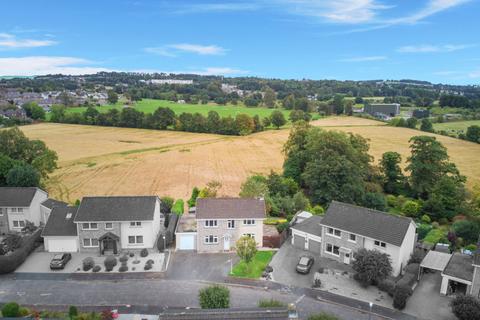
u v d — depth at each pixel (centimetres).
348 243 4591
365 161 7925
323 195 6800
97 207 4941
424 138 7488
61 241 4875
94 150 11938
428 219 6425
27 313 3312
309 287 4078
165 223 5856
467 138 13275
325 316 3027
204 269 4453
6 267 4259
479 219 6241
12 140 7556
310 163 7188
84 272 4334
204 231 4925
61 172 9294
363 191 6869
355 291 3994
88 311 3534
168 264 4566
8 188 5653
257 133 15738
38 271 4347
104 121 16875
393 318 3512
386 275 4038
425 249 4928
